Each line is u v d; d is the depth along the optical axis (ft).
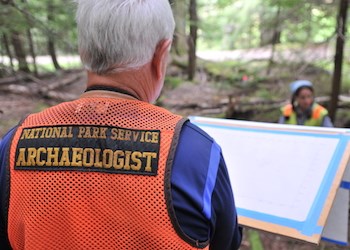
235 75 26.07
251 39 30.91
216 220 2.51
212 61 31.07
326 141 4.14
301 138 4.33
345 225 4.14
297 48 19.71
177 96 24.84
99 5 2.34
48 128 2.46
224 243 2.68
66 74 33.83
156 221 2.23
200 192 2.31
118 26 2.31
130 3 2.34
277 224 3.77
